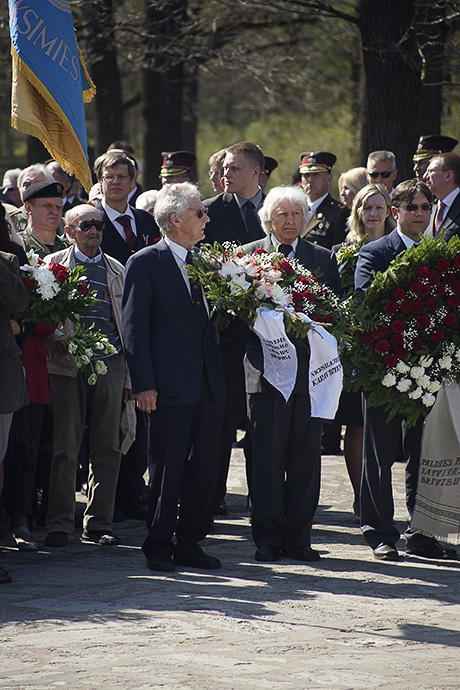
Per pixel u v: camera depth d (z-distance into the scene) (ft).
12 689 24.39
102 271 40.96
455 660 27.09
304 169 56.65
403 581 35.04
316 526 43.39
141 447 44.83
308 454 37.45
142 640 28.17
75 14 97.25
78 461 41.50
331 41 135.03
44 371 38.70
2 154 188.65
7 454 38.73
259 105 158.30
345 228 55.72
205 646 27.76
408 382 37.24
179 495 36.55
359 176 56.75
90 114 144.36
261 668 26.05
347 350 37.47
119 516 44.75
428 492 38.17
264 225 39.27
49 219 42.22
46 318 36.76
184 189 36.40
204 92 168.86
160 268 36.04
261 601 32.24
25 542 38.99
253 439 37.78
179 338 35.88
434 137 56.18
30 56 39.40
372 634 29.22
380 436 38.42
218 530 42.65
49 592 32.99
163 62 101.30
